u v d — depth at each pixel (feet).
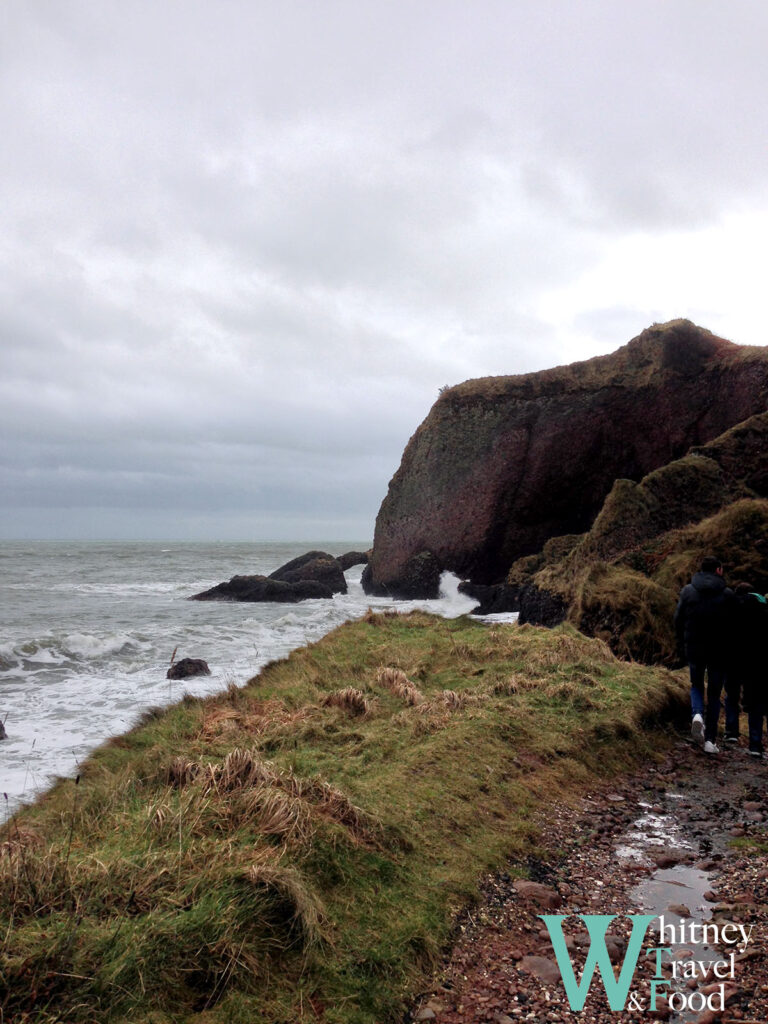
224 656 49.26
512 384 112.47
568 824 19.57
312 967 11.40
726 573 42.78
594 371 108.88
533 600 63.10
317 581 117.91
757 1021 11.18
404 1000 11.55
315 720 25.94
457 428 113.39
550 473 106.22
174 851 13.10
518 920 14.39
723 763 25.91
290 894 12.21
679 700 30.78
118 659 48.67
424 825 17.10
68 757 26.37
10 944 9.95
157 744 23.75
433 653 39.40
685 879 16.58
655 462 100.83
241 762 17.01
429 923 13.38
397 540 116.67
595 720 26.66
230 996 10.36
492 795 19.84
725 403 95.35
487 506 108.17
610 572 48.21
